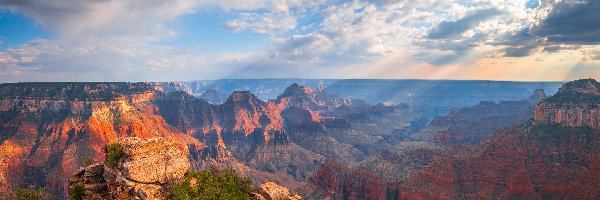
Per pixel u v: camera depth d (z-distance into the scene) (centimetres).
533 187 13600
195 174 5375
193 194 5053
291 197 5803
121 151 5016
